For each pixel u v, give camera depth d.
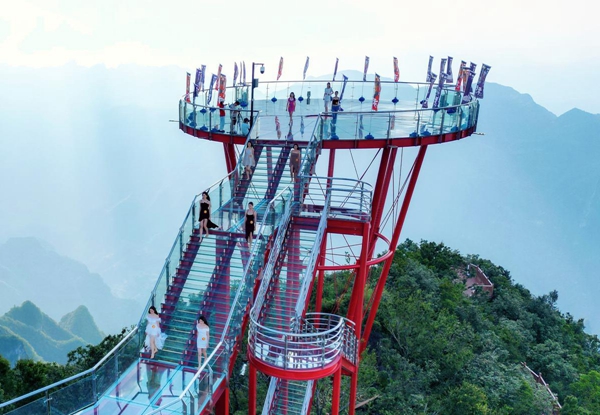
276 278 25.22
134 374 20.91
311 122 34.69
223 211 26.73
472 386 44.50
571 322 91.56
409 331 52.28
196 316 22.78
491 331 62.31
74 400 18.58
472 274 88.31
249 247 23.75
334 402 23.53
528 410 48.41
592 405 55.19
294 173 27.97
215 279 23.86
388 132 30.59
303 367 21.16
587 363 72.38
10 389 40.41
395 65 40.22
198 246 25.14
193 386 18.34
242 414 40.00
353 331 28.89
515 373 53.19
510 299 77.62
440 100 38.00
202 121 35.59
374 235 35.16
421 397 43.03
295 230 27.11
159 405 19.42
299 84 45.16
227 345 21.14
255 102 45.19
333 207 29.55
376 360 49.81
